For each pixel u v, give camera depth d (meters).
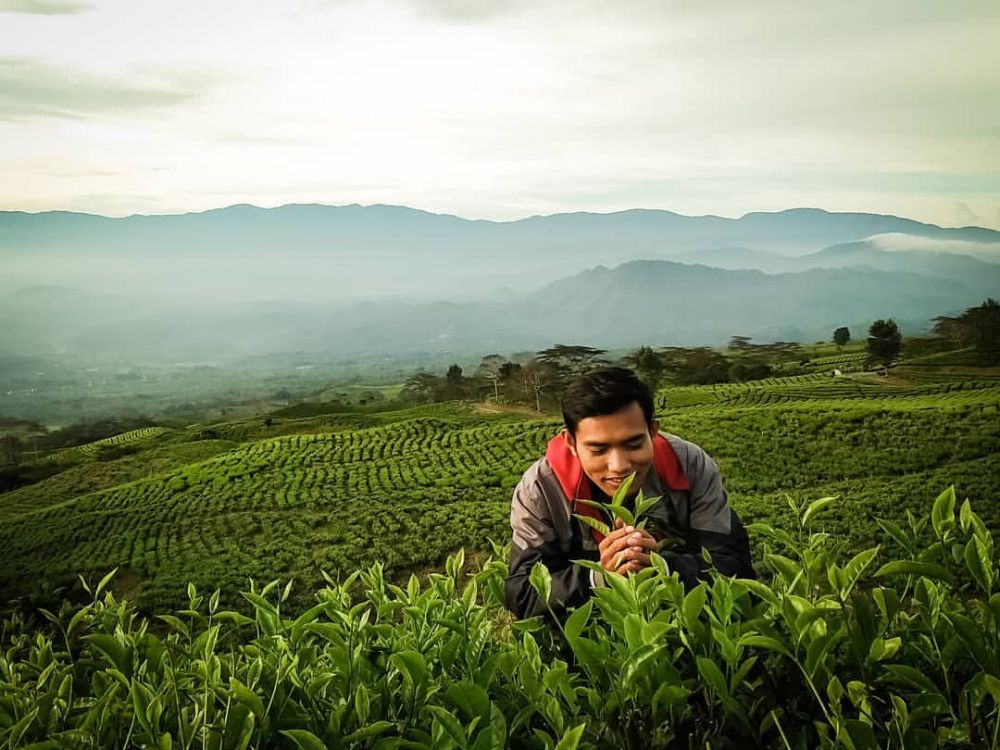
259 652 1.94
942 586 1.67
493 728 1.38
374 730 1.51
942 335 135.12
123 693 1.95
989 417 57.78
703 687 1.58
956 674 1.66
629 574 1.76
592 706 1.53
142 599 37.81
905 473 48.28
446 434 81.06
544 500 2.81
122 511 58.53
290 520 50.56
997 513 35.50
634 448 2.61
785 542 1.85
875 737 1.38
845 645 1.64
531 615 2.25
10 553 51.31
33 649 2.31
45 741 1.65
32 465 123.12
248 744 1.56
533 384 128.50
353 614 1.97
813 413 62.75
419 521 45.91
